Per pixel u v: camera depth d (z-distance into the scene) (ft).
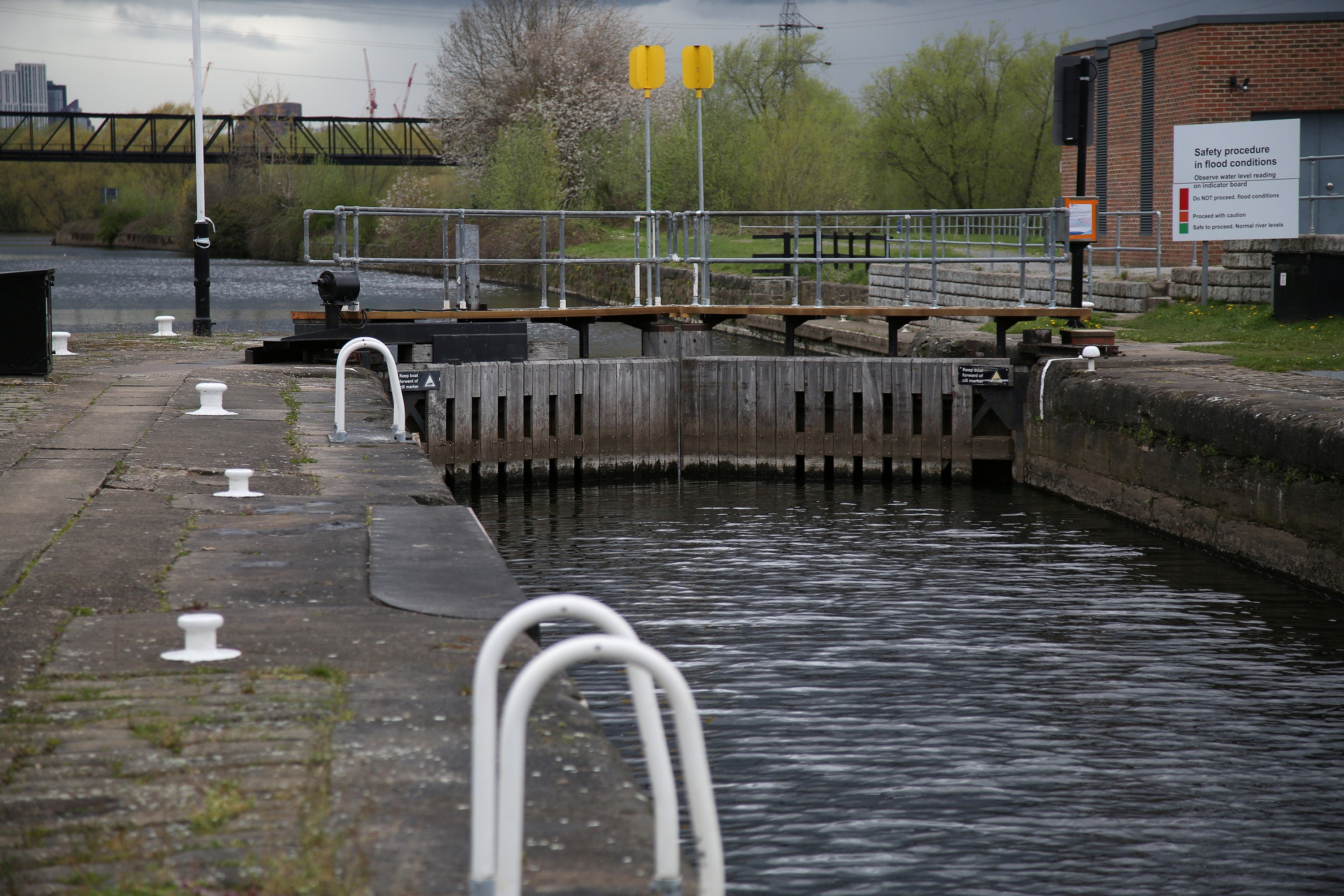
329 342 73.26
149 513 34.42
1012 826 29.94
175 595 26.50
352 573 28.50
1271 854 28.84
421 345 77.25
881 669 41.24
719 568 55.93
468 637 23.86
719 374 81.46
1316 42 112.16
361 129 424.46
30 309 62.39
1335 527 49.78
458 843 15.34
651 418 81.35
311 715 19.58
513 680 21.38
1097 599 50.57
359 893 14.11
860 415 81.56
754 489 77.92
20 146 395.55
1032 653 43.32
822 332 127.75
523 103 269.44
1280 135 88.74
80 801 16.37
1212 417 58.08
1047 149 223.92
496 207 249.14
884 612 48.29
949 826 29.86
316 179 341.41
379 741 18.60
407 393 74.08
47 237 493.77
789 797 31.27
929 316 80.18
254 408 54.19
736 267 169.89
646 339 83.51
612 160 256.32
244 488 36.96
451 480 76.43
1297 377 65.31
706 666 41.34
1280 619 47.67
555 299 197.88
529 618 13.06
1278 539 53.52
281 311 153.28
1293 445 52.13
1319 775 33.14
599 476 80.18
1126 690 39.58
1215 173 91.15
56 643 23.13
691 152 227.20
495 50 285.84
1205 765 33.73
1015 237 170.81
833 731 35.65
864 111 239.50
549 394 78.38
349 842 15.33
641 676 13.70
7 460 41.09
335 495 37.42
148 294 184.96
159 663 22.06
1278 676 41.14
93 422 49.16
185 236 377.30
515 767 12.23
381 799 16.58
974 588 52.29
